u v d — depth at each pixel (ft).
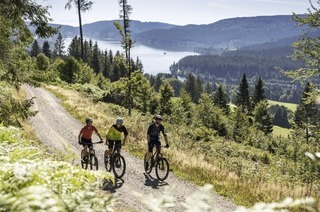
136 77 125.08
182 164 49.70
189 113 229.45
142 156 55.26
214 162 57.57
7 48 38.37
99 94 156.76
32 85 41.68
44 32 38.60
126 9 143.74
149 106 210.38
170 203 5.56
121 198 35.09
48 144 57.88
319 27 64.85
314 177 45.91
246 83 351.46
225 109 321.32
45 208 6.14
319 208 27.40
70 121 83.51
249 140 149.79
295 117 221.05
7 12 36.50
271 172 57.67
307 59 66.95
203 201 5.42
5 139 22.70
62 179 10.25
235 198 37.47
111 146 42.57
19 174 8.61
